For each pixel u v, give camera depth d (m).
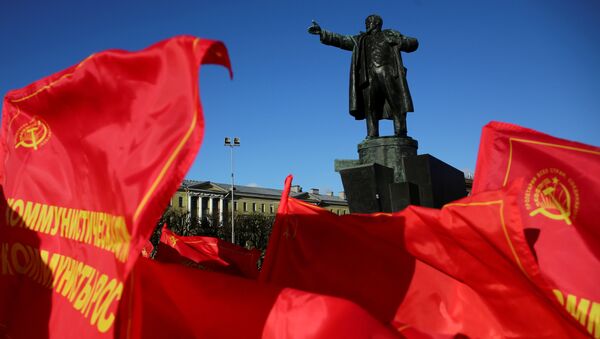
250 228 36.84
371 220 3.53
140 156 1.91
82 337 1.96
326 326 2.42
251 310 2.59
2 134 2.50
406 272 3.54
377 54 10.04
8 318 2.33
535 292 2.95
